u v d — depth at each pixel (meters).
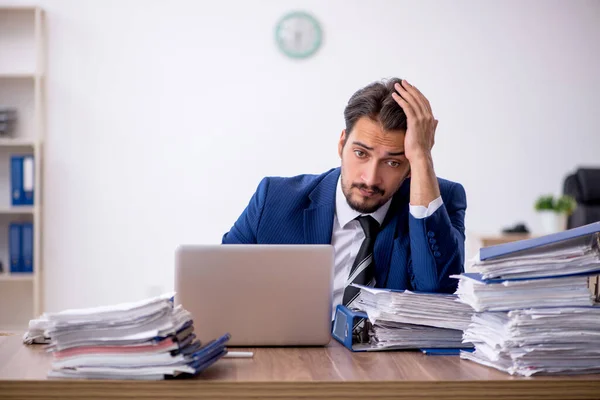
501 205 5.38
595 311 1.50
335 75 5.25
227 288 1.70
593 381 1.43
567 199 4.82
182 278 1.68
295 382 1.38
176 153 5.21
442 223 1.86
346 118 2.01
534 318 1.47
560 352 1.47
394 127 1.92
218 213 5.25
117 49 5.18
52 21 5.14
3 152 5.17
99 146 5.18
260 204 2.16
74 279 5.19
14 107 5.14
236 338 1.70
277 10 5.21
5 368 1.47
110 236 5.20
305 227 2.13
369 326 1.75
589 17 5.37
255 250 1.70
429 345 1.70
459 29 5.30
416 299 1.67
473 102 5.33
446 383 1.40
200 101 5.21
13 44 5.12
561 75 5.38
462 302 1.65
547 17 5.34
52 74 5.16
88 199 5.18
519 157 5.38
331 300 1.73
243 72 5.21
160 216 5.22
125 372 1.37
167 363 1.37
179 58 5.20
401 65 5.28
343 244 2.14
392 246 2.05
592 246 1.57
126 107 5.19
